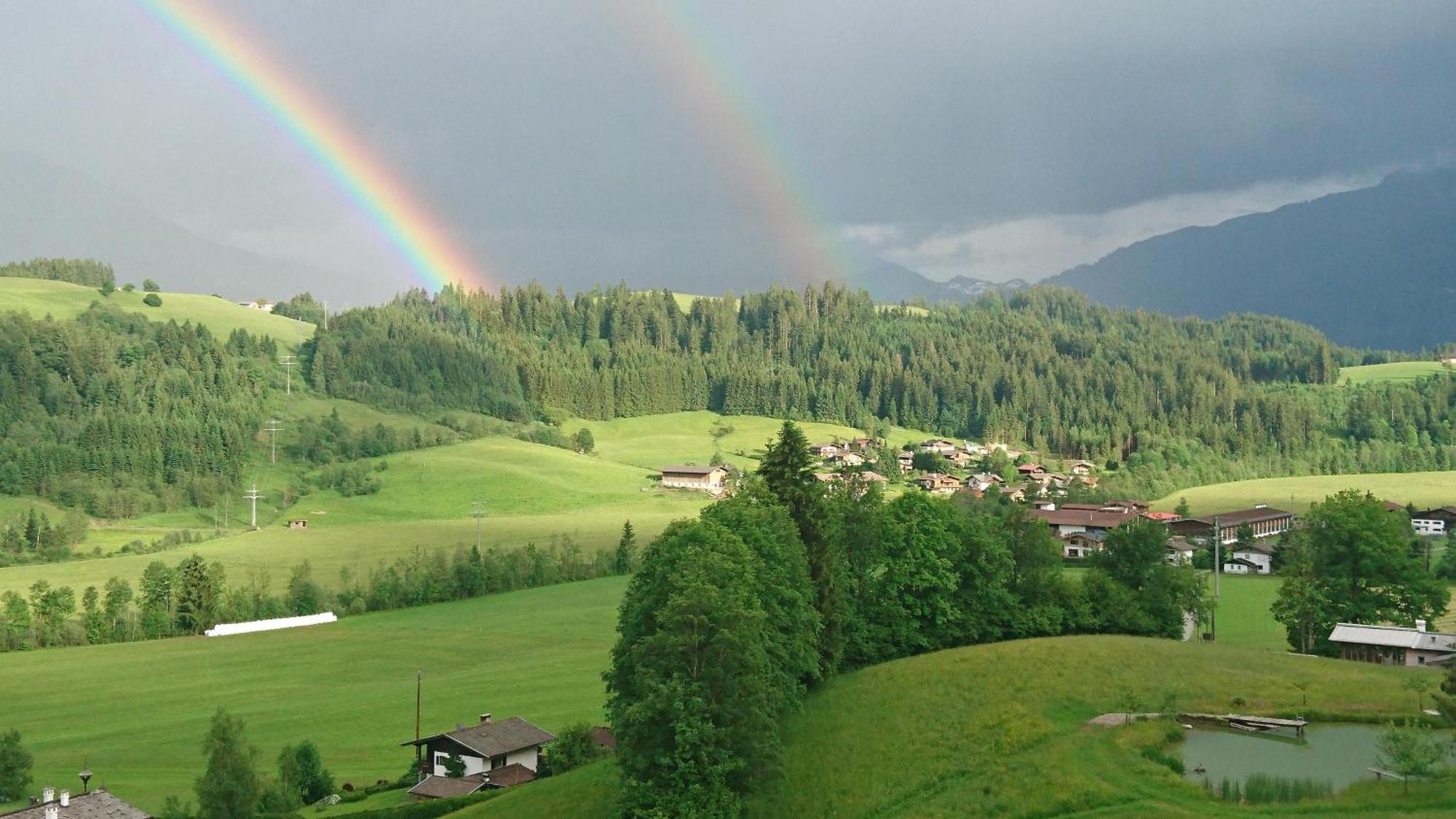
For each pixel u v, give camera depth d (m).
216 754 75.69
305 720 116.88
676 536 77.00
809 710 80.31
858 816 64.00
